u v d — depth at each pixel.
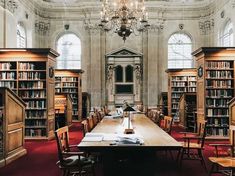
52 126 10.73
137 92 18.84
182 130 12.59
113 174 4.28
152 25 18.92
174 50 19.30
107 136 4.96
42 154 7.86
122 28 9.52
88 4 18.81
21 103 7.69
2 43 13.55
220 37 17.20
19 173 5.98
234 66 9.95
